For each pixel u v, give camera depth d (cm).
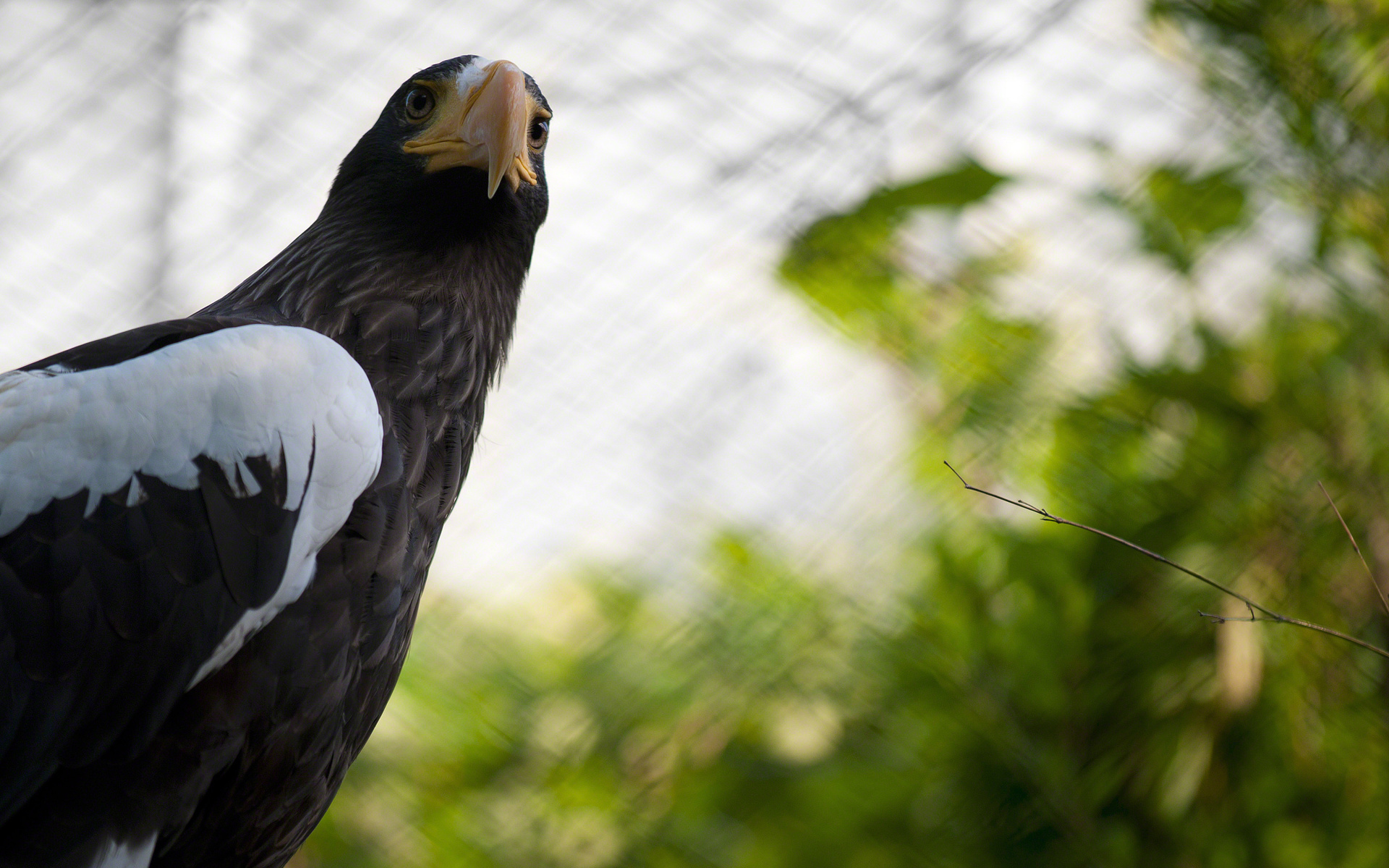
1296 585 664
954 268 668
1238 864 659
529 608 723
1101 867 659
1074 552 680
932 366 670
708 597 708
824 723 716
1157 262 685
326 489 374
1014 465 686
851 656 700
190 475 362
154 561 355
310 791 399
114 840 353
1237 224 685
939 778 700
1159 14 669
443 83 482
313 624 375
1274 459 677
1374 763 654
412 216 468
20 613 348
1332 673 658
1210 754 664
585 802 724
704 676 709
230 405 368
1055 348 682
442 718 714
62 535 354
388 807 725
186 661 355
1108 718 682
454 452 448
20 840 348
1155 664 673
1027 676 686
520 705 718
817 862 704
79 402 364
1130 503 682
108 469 359
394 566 395
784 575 698
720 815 725
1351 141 682
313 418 376
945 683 691
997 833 679
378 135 483
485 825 722
